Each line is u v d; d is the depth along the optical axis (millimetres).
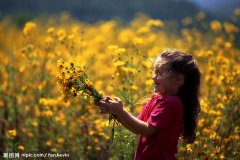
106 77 10148
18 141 7984
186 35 13945
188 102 4629
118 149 6188
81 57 8867
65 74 4602
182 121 4625
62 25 18859
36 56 9273
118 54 6949
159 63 4590
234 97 6836
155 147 4496
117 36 14562
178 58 4555
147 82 6680
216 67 8344
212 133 6250
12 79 9031
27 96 8898
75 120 8062
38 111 8141
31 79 9133
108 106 4367
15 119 8430
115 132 5906
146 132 4410
